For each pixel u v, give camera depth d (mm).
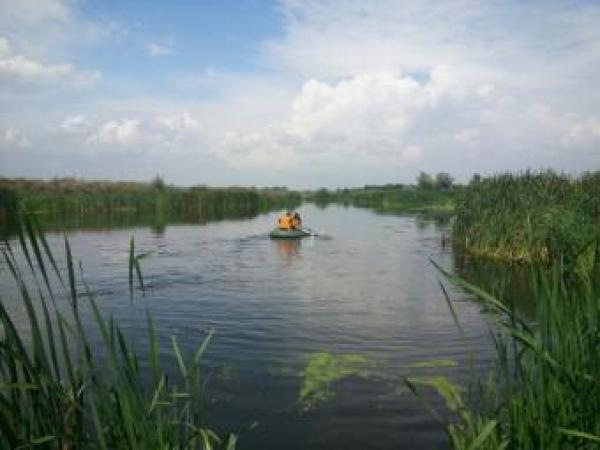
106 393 4504
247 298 16844
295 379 9922
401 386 9539
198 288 18312
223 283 19219
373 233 37906
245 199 65875
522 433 4762
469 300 16453
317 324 13758
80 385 4602
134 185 66500
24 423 4125
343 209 77625
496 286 5887
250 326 13578
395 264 23641
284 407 8727
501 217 23891
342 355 11328
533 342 4680
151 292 17562
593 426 4676
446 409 8578
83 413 4512
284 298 16875
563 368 4566
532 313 14469
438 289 18250
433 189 84938
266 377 10008
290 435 7828
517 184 26594
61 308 15117
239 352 11484
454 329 13242
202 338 12461
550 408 4711
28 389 4172
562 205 21703
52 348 4348
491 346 11773
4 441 4004
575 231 18188
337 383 9719
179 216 53500
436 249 28453
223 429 8016
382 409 8625
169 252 27047
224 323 13852
